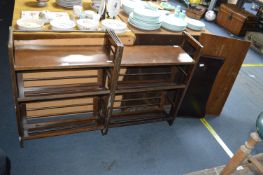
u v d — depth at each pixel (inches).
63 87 68.4
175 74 85.1
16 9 72.5
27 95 61.7
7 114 79.6
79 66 59.1
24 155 68.0
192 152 79.8
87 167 68.3
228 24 184.1
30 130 70.6
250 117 101.7
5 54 109.5
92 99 82.7
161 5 100.6
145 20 76.1
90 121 78.5
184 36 79.8
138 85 75.9
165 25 81.9
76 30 63.3
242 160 52.3
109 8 76.9
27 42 61.3
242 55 84.0
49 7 78.3
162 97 89.8
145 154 75.8
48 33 61.6
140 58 68.5
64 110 82.0
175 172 72.1
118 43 59.6
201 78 85.4
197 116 94.0
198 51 71.2
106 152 73.8
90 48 67.1
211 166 76.4
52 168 66.2
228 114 101.2
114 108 84.1
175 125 89.7
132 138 80.4
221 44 81.2
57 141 74.0
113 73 64.0
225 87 91.0
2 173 44.0
